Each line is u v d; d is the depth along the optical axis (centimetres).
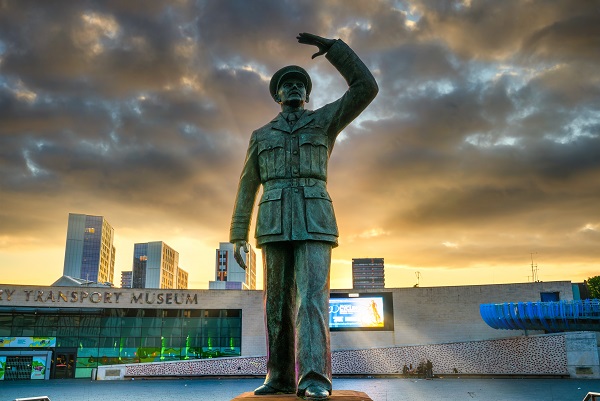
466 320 5212
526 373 4556
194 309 5278
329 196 590
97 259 18825
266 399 495
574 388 3400
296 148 591
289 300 577
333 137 616
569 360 4456
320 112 609
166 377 4875
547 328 4481
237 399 499
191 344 5206
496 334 5125
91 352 5034
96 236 19050
